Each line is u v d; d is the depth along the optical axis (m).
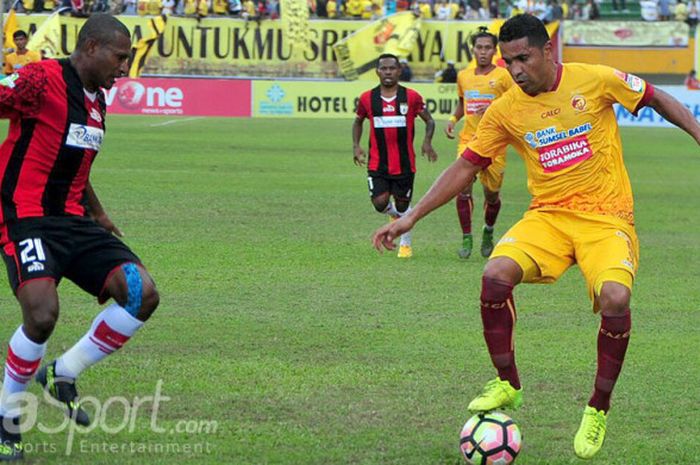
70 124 14.12
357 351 19.89
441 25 90.62
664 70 95.56
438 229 37.09
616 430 15.81
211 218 36.97
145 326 21.45
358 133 32.84
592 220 14.87
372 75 89.62
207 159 56.16
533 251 14.88
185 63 88.31
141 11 87.56
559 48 94.38
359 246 32.31
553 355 20.11
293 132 73.75
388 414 16.12
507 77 32.72
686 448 15.03
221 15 90.06
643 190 50.22
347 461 14.07
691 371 19.19
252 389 17.23
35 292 13.67
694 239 36.00
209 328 21.45
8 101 13.76
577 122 14.91
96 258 14.38
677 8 95.56
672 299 25.97
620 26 94.94
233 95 85.56
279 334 21.09
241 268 28.23
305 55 89.56
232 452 14.31
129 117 81.62
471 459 13.94
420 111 32.34
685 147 73.31
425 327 22.03
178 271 27.58
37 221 14.09
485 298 14.62
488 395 14.54
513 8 94.88
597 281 14.51
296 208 40.22
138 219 36.09
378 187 32.12
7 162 14.12
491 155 15.47
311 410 16.23
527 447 14.91
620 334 14.28
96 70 14.22
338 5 93.19
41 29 83.88
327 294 25.23
